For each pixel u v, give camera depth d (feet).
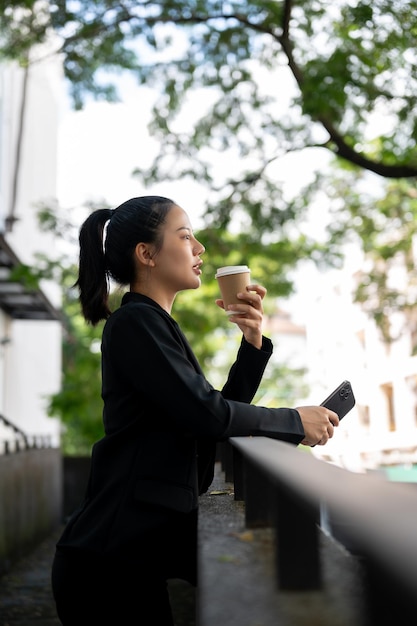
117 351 5.63
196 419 5.36
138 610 5.44
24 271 36.83
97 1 28.55
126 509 5.46
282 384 106.73
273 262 43.06
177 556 5.55
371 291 35.73
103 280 6.67
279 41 25.55
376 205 38.45
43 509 44.50
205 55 31.55
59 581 5.60
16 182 48.42
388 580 1.39
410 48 24.09
